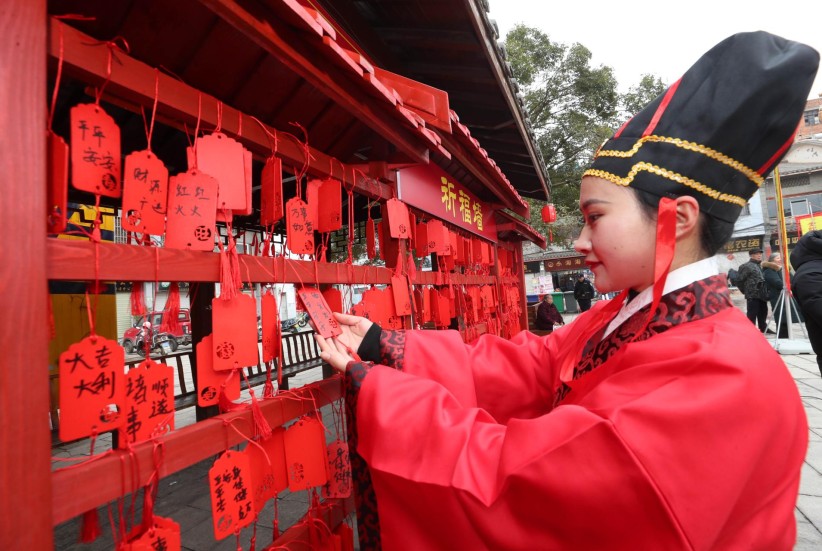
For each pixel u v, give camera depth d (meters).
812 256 2.94
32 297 0.72
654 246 0.94
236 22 0.98
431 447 0.94
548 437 0.80
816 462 3.35
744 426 0.73
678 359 0.79
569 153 16.09
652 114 0.94
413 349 1.35
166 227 1.04
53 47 0.81
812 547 2.38
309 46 1.18
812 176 19.67
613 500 0.74
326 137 1.83
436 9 2.84
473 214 4.12
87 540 0.89
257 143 1.31
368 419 1.05
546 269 23.77
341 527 1.59
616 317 1.13
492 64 3.15
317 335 1.30
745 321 0.90
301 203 1.48
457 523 0.88
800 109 0.86
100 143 0.89
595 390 0.88
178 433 1.03
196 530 2.77
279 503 3.14
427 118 1.98
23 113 0.72
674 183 0.89
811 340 2.99
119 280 0.93
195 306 3.71
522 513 0.81
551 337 1.45
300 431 1.37
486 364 1.41
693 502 0.71
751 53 0.87
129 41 1.10
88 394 0.86
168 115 1.12
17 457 0.69
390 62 3.33
